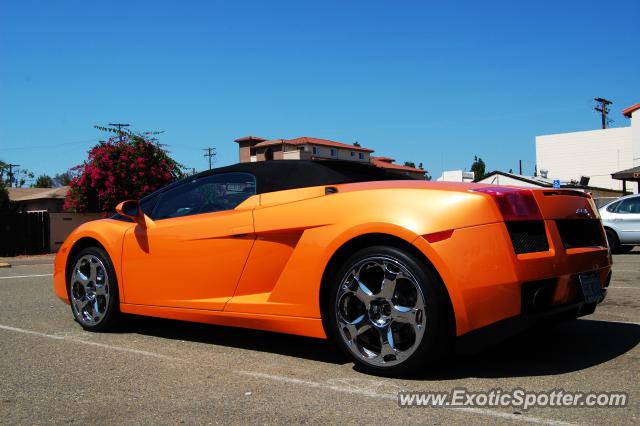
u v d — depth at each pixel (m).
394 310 3.38
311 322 3.76
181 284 4.51
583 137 49.97
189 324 5.37
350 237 3.56
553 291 3.35
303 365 3.82
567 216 3.61
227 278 4.23
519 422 2.73
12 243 21.30
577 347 4.10
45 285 8.75
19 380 3.61
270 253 4.01
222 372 3.70
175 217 4.72
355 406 3.00
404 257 3.34
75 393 3.34
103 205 22.67
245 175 4.38
